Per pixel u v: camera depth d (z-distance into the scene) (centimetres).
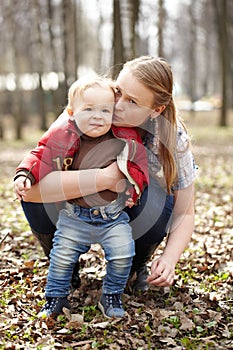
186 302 369
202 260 454
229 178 1013
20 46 3341
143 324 332
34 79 3456
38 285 389
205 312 352
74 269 383
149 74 312
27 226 574
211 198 788
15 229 570
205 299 374
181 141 344
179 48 5491
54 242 333
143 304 363
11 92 3403
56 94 2636
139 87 311
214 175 1066
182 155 344
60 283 330
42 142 319
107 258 321
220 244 508
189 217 351
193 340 319
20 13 2642
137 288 386
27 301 364
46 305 339
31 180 309
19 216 645
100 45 3234
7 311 347
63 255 322
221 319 346
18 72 2266
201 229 571
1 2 2373
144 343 313
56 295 331
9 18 2253
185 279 404
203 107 4397
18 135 2262
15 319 335
